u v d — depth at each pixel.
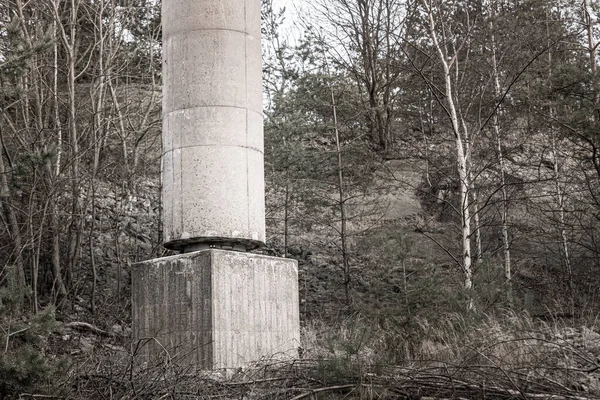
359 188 24.97
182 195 10.60
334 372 8.19
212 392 8.25
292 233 24.33
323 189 23.78
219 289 10.04
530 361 8.72
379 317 11.25
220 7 10.86
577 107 16.89
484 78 24.62
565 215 24.06
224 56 10.77
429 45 29.28
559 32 25.28
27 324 7.88
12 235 14.92
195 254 10.21
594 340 10.21
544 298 21.75
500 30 25.00
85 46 25.22
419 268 12.04
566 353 9.06
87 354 11.80
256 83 11.07
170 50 10.98
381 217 24.58
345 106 29.56
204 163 10.55
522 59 24.77
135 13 24.50
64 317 15.45
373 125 32.66
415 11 28.91
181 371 8.34
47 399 7.64
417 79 30.94
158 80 26.67
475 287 13.73
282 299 10.85
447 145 28.70
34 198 16.16
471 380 7.75
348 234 22.95
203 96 10.67
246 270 10.41
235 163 10.61
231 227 10.48
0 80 12.46
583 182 21.84
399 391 7.91
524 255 25.42
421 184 27.80
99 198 21.23
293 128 23.17
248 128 10.80
